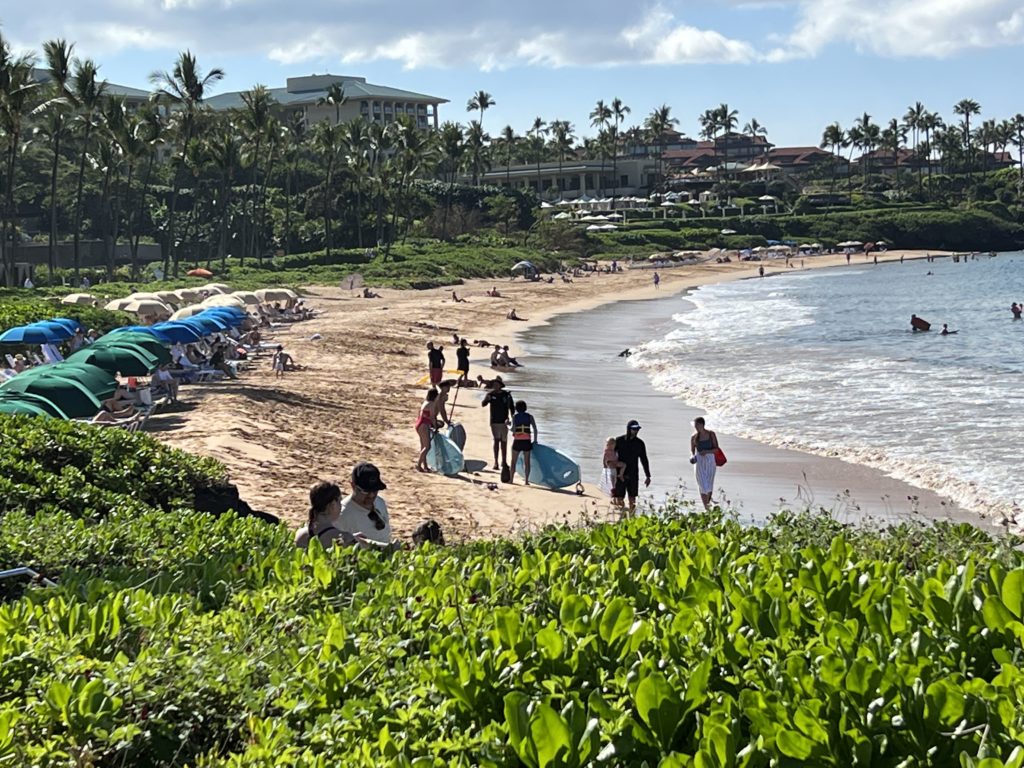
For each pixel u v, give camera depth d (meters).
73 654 5.27
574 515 17.17
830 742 3.65
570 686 4.48
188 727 4.74
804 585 5.61
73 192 100.25
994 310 62.47
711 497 17.59
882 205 170.25
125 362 22.61
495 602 6.05
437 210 122.38
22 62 64.06
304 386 30.64
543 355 43.41
